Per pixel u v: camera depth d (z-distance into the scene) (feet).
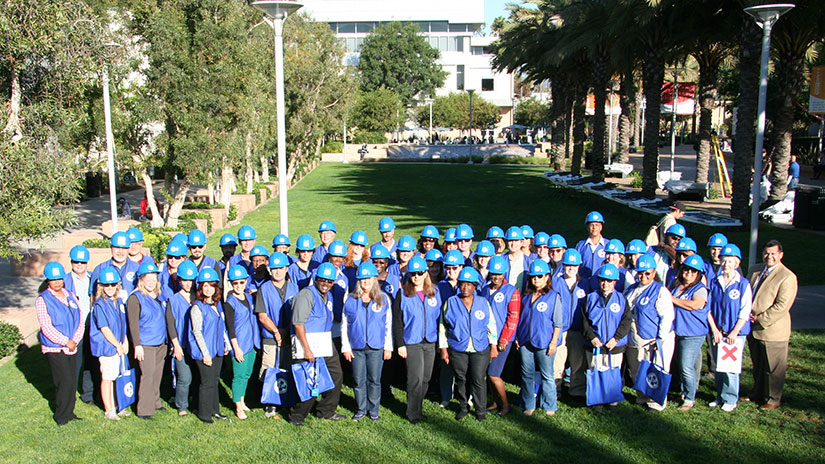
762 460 22.80
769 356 26.35
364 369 26.53
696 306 26.32
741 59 62.95
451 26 334.85
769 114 125.08
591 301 26.58
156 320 27.02
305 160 182.80
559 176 125.18
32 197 32.19
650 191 81.71
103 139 65.00
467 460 23.25
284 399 26.99
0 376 32.71
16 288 52.03
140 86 64.90
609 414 26.73
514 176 154.20
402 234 72.64
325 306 26.09
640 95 182.50
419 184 138.10
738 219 64.23
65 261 56.59
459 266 27.45
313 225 82.43
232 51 65.21
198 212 78.54
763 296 26.66
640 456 23.27
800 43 67.56
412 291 26.18
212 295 26.43
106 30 45.65
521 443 24.47
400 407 28.22
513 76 336.70
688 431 25.04
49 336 26.04
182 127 65.98
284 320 27.53
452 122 291.17
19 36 32.30
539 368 26.81
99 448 24.40
